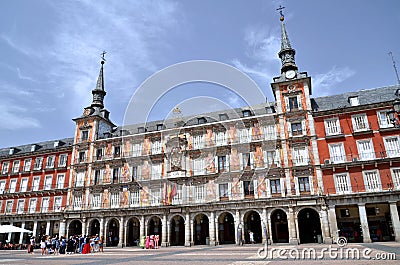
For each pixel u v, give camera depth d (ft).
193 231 137.69
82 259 69.92
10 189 184.03
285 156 130.93
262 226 124.47
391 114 76.95
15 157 190.90
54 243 106.01
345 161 123.54
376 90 138.21
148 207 143.74
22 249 140.36
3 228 129.70
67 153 177.78
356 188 118.73
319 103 142.92
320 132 130.82
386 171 116.98
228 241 139.13
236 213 130.00
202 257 65.10
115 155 164.45
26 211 173.99
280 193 127.54
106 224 151.84
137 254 83.46
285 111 137.59
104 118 180.75
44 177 178.29
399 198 110.52
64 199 167.73
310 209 128.36
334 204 118.32
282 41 157.17
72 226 161.48
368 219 125.29
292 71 143.43
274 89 144.97
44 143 199.82
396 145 119.65
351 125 127.54
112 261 62.23
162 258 66.13
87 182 163.12
